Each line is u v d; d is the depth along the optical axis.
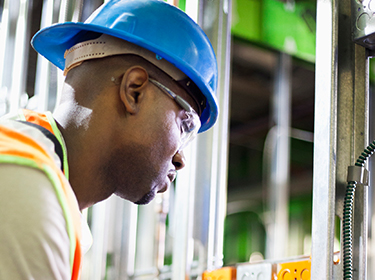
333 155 0.95
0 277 0.53
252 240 6.17
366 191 1.02
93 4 2.05
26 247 0.55
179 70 0.96
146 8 0.98
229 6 1.99
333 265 0.95
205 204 1.99
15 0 2.52
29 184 0.58
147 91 0.89
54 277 0.57
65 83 0.91
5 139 0.63
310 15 4.18
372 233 4.36
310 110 5.98
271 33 3.92
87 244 1.02
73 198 0.65
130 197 0.90
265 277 1.44
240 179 6.48
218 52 1.93
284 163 4.98
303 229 6.17
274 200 5.07
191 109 0.94
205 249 1.97
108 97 0.85
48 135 0.74
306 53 4.23
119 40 0.90
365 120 1.05
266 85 5.35
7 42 2.49
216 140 2.00
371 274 4.29
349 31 1.05
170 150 0.92
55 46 1.09
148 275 2.52
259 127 6.20
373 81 4.76
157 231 2.60
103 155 0.84
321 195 0.96
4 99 2.45
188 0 1.92
